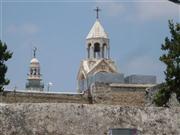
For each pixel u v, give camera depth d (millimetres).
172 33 55625
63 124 22797
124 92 71562
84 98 71062
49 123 22672
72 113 22984
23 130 22328
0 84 62094
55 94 70750
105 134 23078
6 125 22188
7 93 67938
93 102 70438
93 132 22969
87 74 119500
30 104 22703
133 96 71500
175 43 55219
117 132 23109
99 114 23234
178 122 23984
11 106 22453
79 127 22922
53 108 22859
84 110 23125
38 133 22484
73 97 71062
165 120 23859
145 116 23719
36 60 138000
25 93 69062
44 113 22719
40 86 105438
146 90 63906
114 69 121438
